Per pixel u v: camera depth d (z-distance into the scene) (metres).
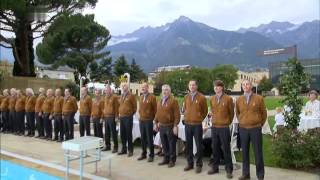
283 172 8.44
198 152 8.70
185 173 8.58
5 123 16.09
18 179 8.59
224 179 8.01
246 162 7.84
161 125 9.33
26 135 15.09
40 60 46.88
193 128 8.72
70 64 48.00
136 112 11.49
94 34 46.16
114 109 11.09
